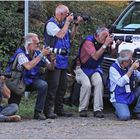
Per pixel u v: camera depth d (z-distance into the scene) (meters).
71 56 28.16
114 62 22.23
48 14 31.81
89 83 21.78
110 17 34.34
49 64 21.11
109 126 19.80
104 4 35.56
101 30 21.66
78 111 23.20
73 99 22.53
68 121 20.84
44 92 21.03
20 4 30.83
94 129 19.16
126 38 23.58
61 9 21.23
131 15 26.11
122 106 21.34
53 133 18.41
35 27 29.75
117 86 21.55
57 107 22.16
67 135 18.09
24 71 20.92
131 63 21.75
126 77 21.27
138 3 26.45
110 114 22.70
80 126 19.73
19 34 28.66
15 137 17.73
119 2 35.91
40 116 21.12
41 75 21.42
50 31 21.23
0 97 20.75
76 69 22.36
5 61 27.23
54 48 21.33
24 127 19.42
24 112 22.69
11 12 29.67
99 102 21.77
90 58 21.73
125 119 21.12
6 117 20.45
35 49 20.95
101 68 22.91
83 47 22.00
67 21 21.14
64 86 22.09
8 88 20.97
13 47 28.27
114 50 22.77
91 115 22.39
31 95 26.14
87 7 34.19
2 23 28.47
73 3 33.66
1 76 20.67
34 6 30.89
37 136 17.91
